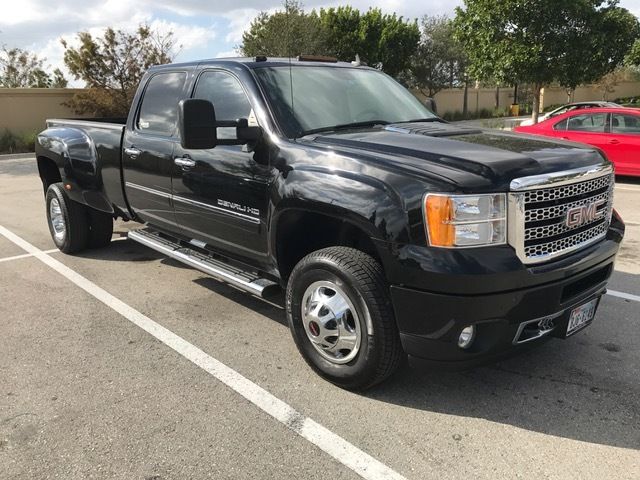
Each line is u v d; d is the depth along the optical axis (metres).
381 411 3.24
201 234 4.55
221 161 4.06
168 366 3.80
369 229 3.06
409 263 2.91
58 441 2.98
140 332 4.36
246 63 4.20
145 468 2.77
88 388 3.52
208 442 2.97
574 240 3.23
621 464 2.77
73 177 5.91
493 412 3.23
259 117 3.85
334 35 32.53
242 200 3.94
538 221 3.00
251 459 2.83
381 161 3.15
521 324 2.98
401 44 33.97
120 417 3.20
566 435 3.01
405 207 2.94
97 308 4.86
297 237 3.80
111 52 22.11
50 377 3.66
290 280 3.58
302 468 2.76
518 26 17.38
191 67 4.65
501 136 3.74
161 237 5.30
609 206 3.58
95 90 21.88
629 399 3.35
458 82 39.78
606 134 11.04
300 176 3.43
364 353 3.22
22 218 8.69
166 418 3.19
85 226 6.33
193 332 4.34
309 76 4.32
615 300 4.90
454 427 3.09
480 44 18.31
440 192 2.85
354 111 4.22
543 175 2.97
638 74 47.81
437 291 2.87
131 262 6.19
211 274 4.33
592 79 18.75
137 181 5.12
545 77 17.92
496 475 2.70
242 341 4.18
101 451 2.90
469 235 2.85
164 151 4.66
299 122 3.84
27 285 5.46
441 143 3.40
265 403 3.33
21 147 19.69
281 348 4.06
